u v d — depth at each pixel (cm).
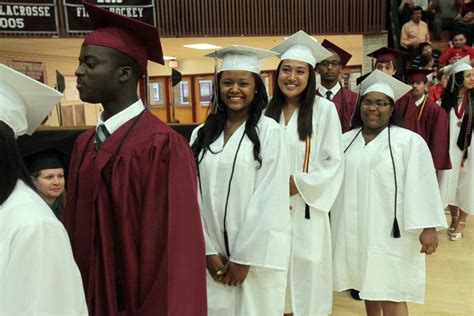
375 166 212
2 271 86
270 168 172
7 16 561
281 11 663
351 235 221
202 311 114
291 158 217
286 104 228
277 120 225
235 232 175
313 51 230
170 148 111
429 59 612
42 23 575
